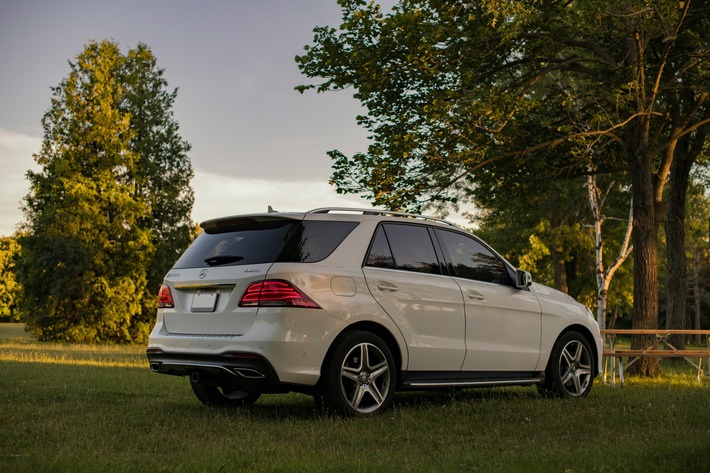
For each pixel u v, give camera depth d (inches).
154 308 1439.5
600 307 1039.6
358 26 575.5
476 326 292.5
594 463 166.1
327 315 245.1
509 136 569.9
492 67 589.6
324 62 582.2
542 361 318.7
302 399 315.3
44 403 279.3
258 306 242.1
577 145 552.4
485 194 650.8
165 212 1534.2
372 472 161.6
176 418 246.2
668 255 806.5
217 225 275.3
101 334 1385.3
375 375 256.4
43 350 852.0
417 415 259.4
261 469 163.9
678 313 797.2
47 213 1381.6
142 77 1534.2
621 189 1142.3
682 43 564.4
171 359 262.1
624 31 519.8
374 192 568.7
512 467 165.2
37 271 1346.0
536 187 646.5
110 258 1418.6
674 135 579.8
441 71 564.4
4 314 3129.9
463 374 288.0
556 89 717.3
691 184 1005.2
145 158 1496.1
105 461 169.0
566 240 1263.5
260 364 236.8
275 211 275.7
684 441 199.3
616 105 531.2
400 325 265.7
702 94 566.3
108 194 1400.1
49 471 156.5
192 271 264.8
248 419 244.8
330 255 256.7
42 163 1427.2
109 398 302.4
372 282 261.6
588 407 285.7
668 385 419.5
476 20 555.8
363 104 589.0
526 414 264.7
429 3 565.9
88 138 1414.9
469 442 208.5
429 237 291.3
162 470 160.9
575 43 569.6
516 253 1402.6
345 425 233.8
